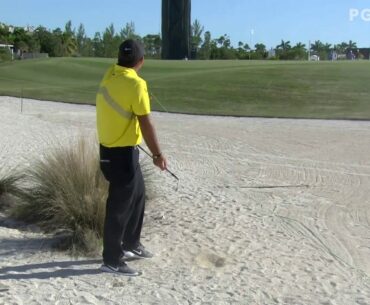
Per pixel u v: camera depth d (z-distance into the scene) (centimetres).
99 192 589
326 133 1464
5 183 691
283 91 2484
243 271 509
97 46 9825
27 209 636
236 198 791
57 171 626
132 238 514
